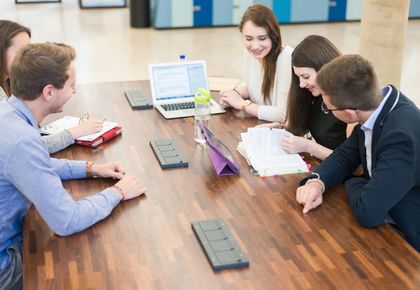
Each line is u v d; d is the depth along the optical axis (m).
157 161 2.42
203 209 2.02
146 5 8.65
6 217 1.95
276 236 1.86
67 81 1.93
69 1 10.55
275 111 2.95
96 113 2.99
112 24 8.93
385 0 5.05
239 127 2.84
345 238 1.86
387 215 2.13
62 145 2.51
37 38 7.80
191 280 1.63
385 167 1.90
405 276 1.66
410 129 1.91
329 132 2.65
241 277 1.64
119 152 2.51
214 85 3.66
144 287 1.60
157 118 2.95
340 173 2.21
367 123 2.00
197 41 8.00
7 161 1.81
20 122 1.86
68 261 1.72
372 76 1.92
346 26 9.12
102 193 2.01
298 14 9.19
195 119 2.87
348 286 1.61
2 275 1.94
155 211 2.01
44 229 1.90
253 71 3.26
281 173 2.32
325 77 1.96
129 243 1.81
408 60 7.11
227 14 8.95
